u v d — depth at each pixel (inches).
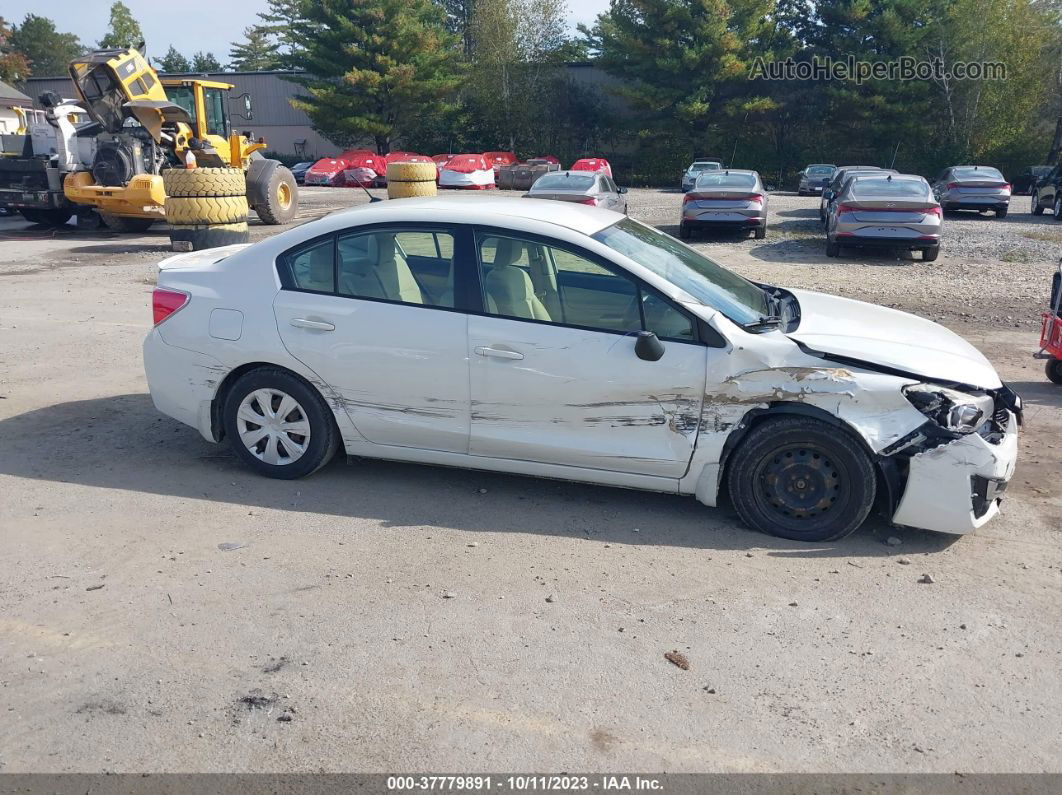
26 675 134.4
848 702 131.0
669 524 191.3
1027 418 269.9
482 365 190.5
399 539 182.1
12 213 867.4
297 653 141.2
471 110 2266.2
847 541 184.2
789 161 2080.5
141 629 147.2
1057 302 298.4
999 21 1892.2
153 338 214.8
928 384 175.8
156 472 215.8
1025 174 1769.2
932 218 593.0
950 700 131.8
